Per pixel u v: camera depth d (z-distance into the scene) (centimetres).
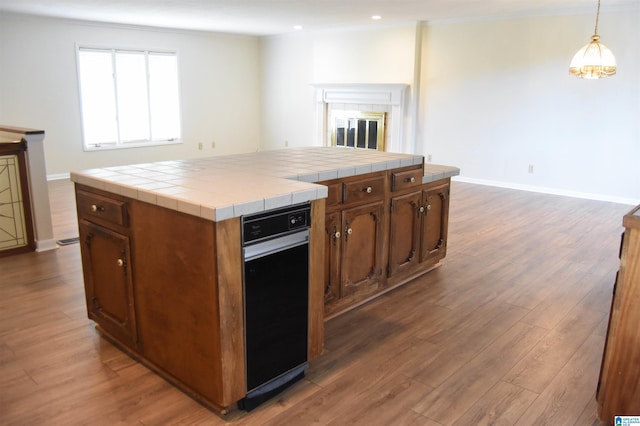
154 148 849
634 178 604
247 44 952
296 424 200
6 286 334
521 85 671
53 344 259
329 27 815
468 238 462
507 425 199
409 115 772
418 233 349
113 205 230
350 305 306
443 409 209
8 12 654
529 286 348
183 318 209
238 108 963
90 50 748
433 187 354
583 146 634
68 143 748
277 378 219
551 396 218
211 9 621
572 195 653
